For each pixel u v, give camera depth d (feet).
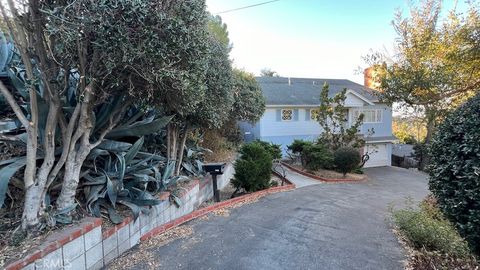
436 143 15.85
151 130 14.10
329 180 36.52
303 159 43.47
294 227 15.56
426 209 15.99
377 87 45.03
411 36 44.32
